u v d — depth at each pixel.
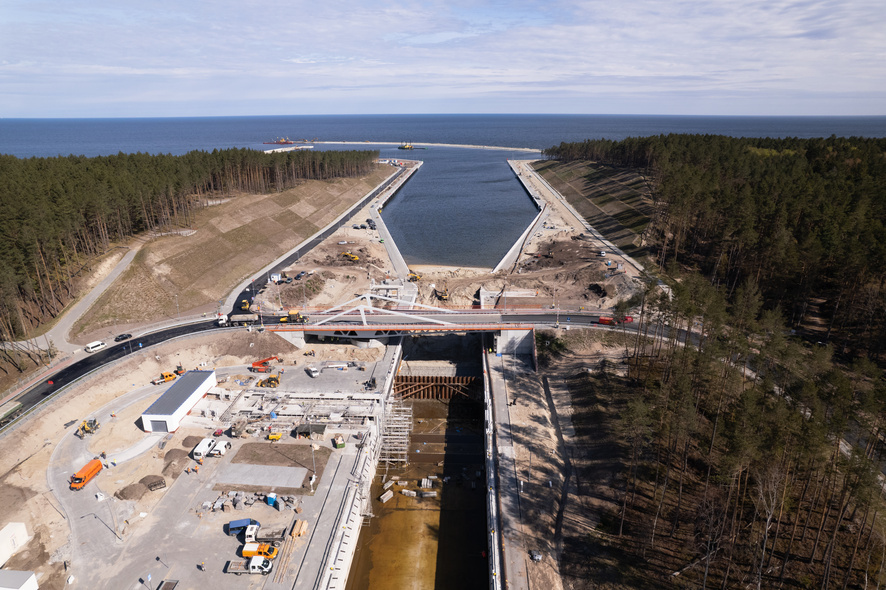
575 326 121.56
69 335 116.00
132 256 147.50
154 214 172.25
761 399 66.94
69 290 128.75
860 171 175.00
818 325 114.19
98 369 101.94
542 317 126.44
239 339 117.94
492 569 65.06
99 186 147.88
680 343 112.06
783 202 136.00
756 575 58.56
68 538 67.62
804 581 57.22
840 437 59.44
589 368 106.44
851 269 104.81
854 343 105.25
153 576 62.59
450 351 132.38
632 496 72.31
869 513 62.59
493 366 115.75
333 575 63.16
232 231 183.12
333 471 81.31
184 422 92.88
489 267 180.50
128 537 68.12
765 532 59.84
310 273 158.62
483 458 94.75
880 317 102.19
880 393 61.12
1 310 106.44
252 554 64.81
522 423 93.88
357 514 75.12
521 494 76.81
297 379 109.56
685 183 160.00
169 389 98.25
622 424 81.50
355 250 186.62
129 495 74.69
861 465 53.25
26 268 114.81
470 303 145.88
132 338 115.56
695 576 60.19
